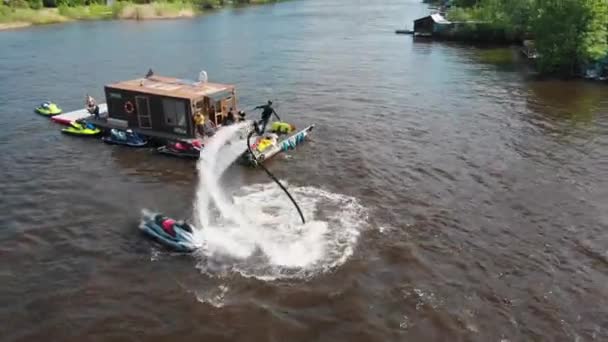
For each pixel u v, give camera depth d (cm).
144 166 3231
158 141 3556
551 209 2631
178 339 1772
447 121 4062
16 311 1917
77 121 3934
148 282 2069
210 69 6150
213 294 1994
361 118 4153
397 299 1955
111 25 10975
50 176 3089
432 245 2309
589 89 5081
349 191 2839
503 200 2731
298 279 2072
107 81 5581
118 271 2145
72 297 1992
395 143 3578
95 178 3059
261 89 5128
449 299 1955
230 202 2719
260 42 8250
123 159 3347
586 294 1984
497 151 3419
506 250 2273
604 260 2197
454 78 5572
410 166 3172
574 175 3036
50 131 3909
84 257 2248
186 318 1872
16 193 2861
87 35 9356
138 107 3631
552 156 3328
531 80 5484
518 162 3234
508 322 1838
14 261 2222
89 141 3675
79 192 2872
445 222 2503
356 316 1869
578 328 1811
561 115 4219
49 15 11481
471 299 1956
